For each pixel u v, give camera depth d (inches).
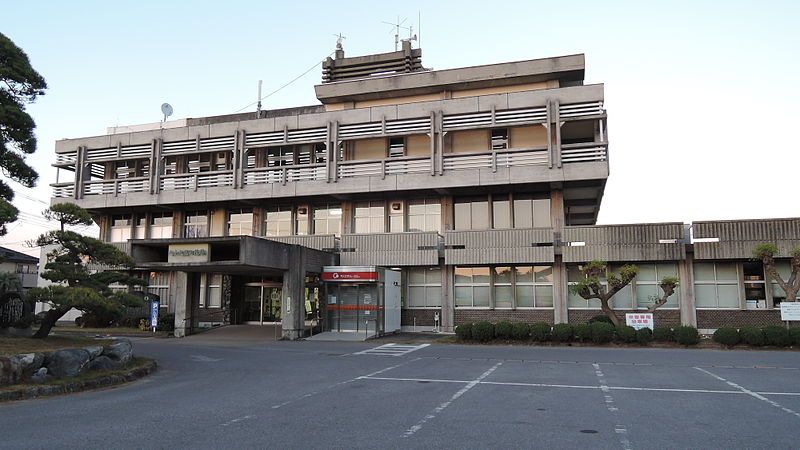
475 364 651.5
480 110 1115.9
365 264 1161.4
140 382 530.3
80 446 280.5
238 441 289.0
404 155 1194.0
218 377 553.3
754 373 571.5
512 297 1111.0
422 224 1196.5
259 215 1293.1
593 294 1005.8
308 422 335.6
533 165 1069.1
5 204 562.6
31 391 440.5
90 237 651.5
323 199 1245.1
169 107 1482.5
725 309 1008.9
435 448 275.7
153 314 1163.9
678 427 325.7
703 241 993.5
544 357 723.4
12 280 790.5
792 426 329.1
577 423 335.3
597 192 1178.0
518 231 1084.5
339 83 1254.9
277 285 1279.5
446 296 1141.1
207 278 1314.0
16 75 645.3
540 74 1147.9
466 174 1103.0
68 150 1384.1
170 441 289.7
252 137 1254.9
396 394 442.0
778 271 997.2
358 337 1007.6
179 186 1289.4
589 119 1059.3
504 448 276.7
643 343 871.1
